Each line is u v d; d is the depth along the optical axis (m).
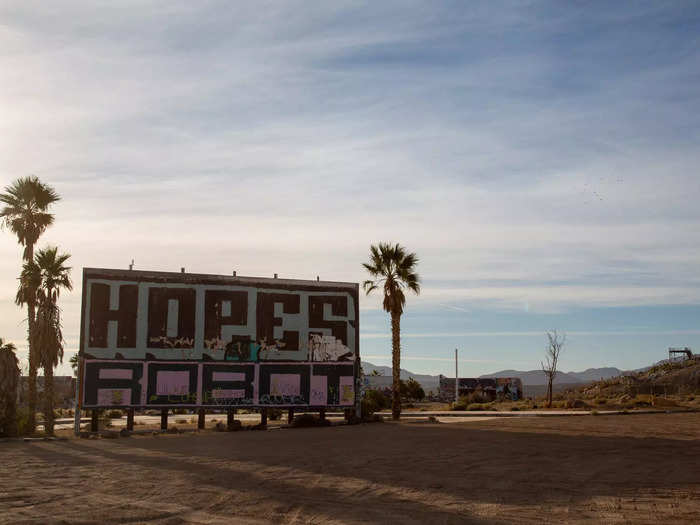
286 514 11.58
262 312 41.69
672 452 21.02
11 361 36.16
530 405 65.81
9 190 42.31
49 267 41.09
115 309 38.81
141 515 11.46
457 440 26.28
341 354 43.06
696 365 92.31
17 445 28.84
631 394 83.75
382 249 48.69
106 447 26.69
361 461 19.34
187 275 40.47
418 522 10.84
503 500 12.73
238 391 40.50
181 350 39.69
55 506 12.33
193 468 18.22
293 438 29.64
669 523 10.54
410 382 106.31
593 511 11.59
